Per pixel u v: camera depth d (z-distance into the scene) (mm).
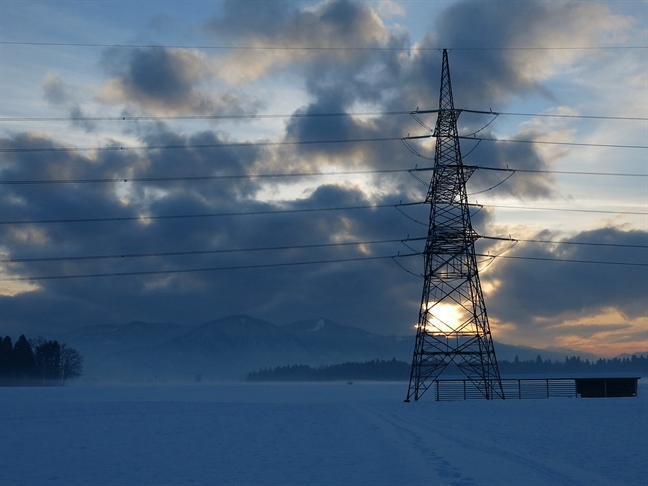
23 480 22609
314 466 24625
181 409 59125
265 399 82375
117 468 24969
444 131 68188
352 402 70875
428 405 61094
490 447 28531
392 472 22531
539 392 71625
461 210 67062
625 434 34000
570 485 19328
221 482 21656
